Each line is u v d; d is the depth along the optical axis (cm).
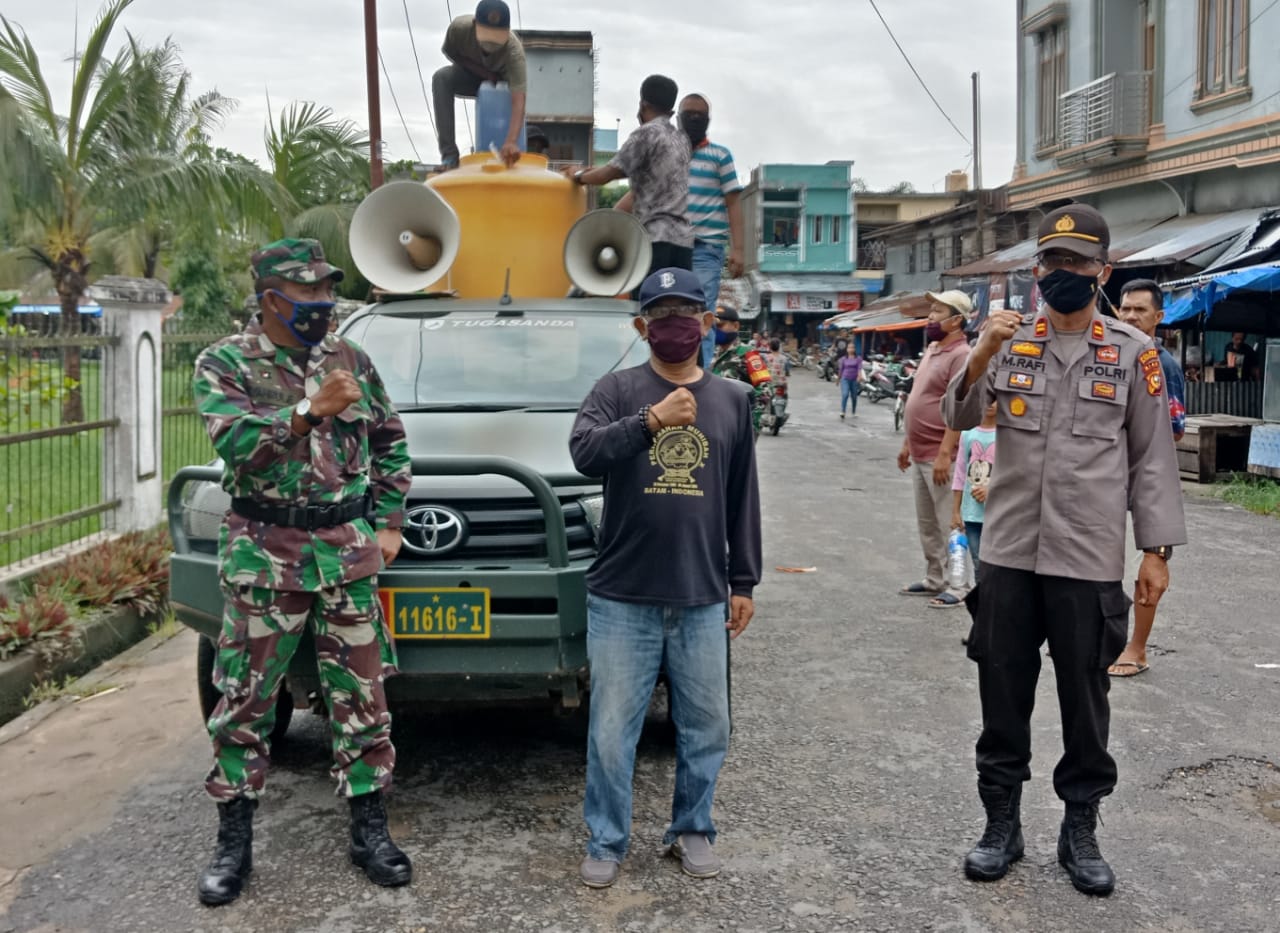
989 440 605
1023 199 2403
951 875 360
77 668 580
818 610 708
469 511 396
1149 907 340
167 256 2314
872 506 1145
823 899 345
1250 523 1048
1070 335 358
